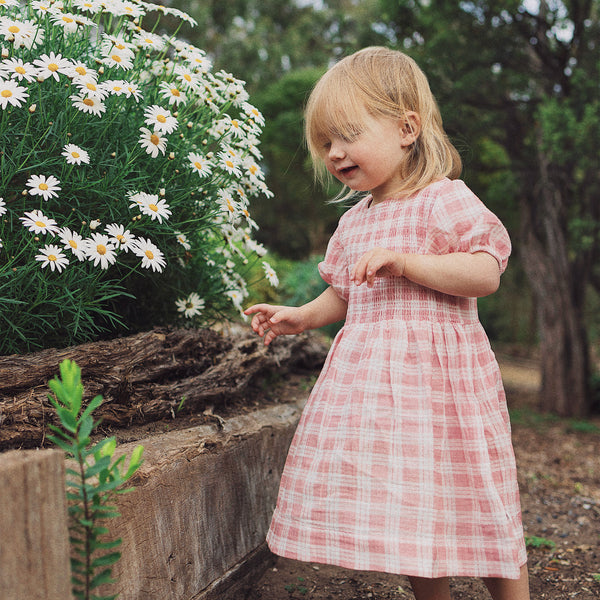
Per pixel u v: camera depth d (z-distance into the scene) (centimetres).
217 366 221
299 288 622
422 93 172
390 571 142
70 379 114
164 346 206
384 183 173
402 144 168
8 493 100
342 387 161
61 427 158
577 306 776
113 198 177
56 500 107
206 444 178
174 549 159
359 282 148
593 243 764
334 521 149
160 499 154
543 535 288
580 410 754
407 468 147
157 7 208
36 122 175
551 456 507
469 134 755
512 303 1557
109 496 132
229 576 184
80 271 172
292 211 1681
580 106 689
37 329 178
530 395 886
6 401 154
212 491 178
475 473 150
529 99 762
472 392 157
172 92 191
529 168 778
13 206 172
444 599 160
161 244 201
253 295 442
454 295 158
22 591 102
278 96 1398
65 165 173
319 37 1781
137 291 217
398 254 153
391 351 157
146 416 189
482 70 711
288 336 301
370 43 782
